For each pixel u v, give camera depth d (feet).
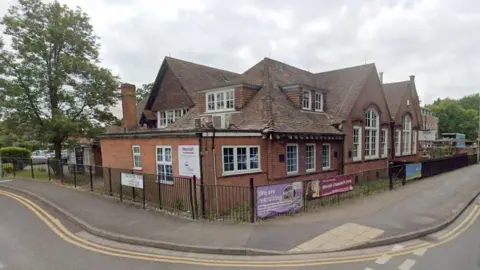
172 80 68.80
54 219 30.78
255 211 29.17
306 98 56.65
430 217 30.01
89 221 28.63
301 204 32.83
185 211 33.06
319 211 32.55
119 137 49.08
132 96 72.08
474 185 51.49
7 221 30.12
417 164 58.49
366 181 56.13
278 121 45.32
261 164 41.88
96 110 73.26
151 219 29.25
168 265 19.36
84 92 69.36
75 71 67.05
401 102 79.41
